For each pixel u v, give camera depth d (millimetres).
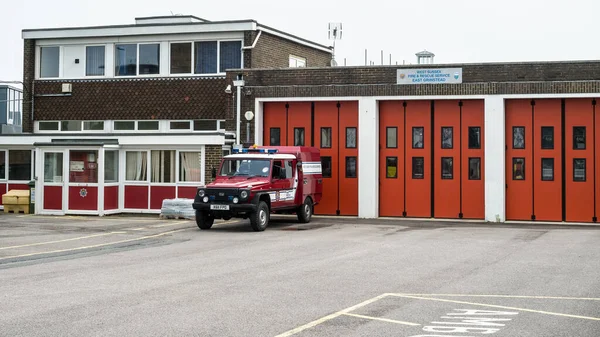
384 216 28844
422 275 13570
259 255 16703
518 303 10773
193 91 32281
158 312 10016
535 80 27000
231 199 22500
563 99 27109
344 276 13430
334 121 29391
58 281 12812
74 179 28797
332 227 24391
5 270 14281
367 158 28656
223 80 31875
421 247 18391
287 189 24547
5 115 42156
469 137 28000
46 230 22969
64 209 28828
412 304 10656
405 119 28688
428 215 28406
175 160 29047
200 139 28500
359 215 28656
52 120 34188
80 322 9359
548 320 9562
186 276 13422
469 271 14117
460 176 28078
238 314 9891
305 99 29312
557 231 23250
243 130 29938
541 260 15820
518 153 27531
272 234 21859
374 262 15453
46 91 34156
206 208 22750
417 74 28141
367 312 10047
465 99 27906
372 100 28609
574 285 12461
